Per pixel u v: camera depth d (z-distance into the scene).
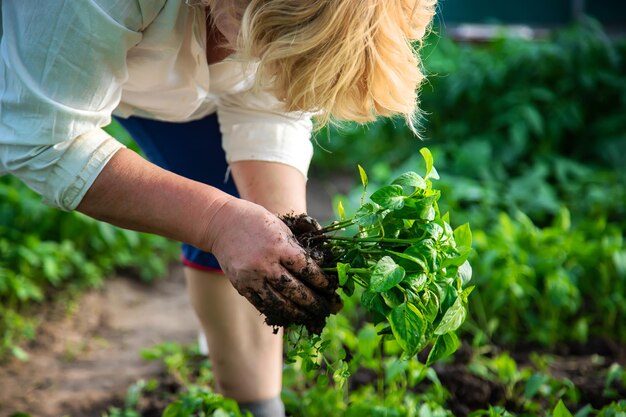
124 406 3.06
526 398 2.80
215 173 2.40
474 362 3.18
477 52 6.59
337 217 4.41
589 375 3.15
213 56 2.01
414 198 1.79
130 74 1.94
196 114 2.32
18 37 1.75
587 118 5.89
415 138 6.22
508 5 7.67
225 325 2.38
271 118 2.24
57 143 1.76
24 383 3.25
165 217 1.72
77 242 4.44
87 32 1.70
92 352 3.57
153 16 1.79
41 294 4.04
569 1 7.64
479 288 3.66
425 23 1.71
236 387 2.44
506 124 5.82
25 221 4.32
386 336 1.89
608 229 4.01
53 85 1.73
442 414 2.48
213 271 2.32
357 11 1.53
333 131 6.23
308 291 1.69
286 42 1.54
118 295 4.20
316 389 2.68
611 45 6.16
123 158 1.77
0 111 1.80
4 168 1.92
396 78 1.65
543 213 4.75
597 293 3.73
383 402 2.65
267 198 2.20
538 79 6.02
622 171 5.23
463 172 5.32
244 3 1.61
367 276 1.74
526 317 3.57
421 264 1.69
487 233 4.38
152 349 3.35
